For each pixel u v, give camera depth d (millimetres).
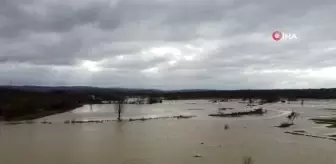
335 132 72250
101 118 102062
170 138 63750
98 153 50188
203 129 76938
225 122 91812
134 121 94500
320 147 55219
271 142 59594
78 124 86250
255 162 44750
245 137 65062
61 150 52312
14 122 89500
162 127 80688
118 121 94000
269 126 82875
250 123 89500
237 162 44562
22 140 61062
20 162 44625
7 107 110812
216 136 66250
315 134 69312
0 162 44531
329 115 112375
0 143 58156
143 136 66188
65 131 72875
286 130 75438
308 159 46781
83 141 60219
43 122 89750
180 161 45094
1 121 91500
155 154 49438
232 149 53094
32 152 50750
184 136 66250
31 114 108812
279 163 44406
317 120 95688
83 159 46469
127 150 52250
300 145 57031
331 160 46250
